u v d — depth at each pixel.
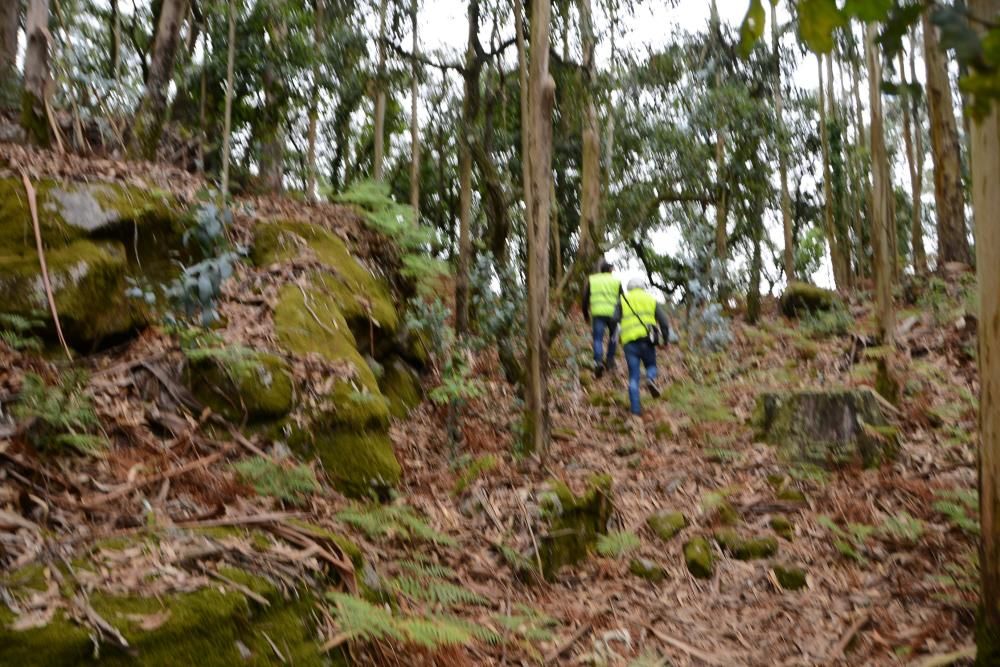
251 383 4.64
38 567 2.71
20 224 4.86
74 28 9.34
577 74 12.38
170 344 4.86
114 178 5.68
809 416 6.35
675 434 7.22
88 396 4.13
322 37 11.20
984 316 3.16
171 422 4.30
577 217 17.91
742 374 9.33
